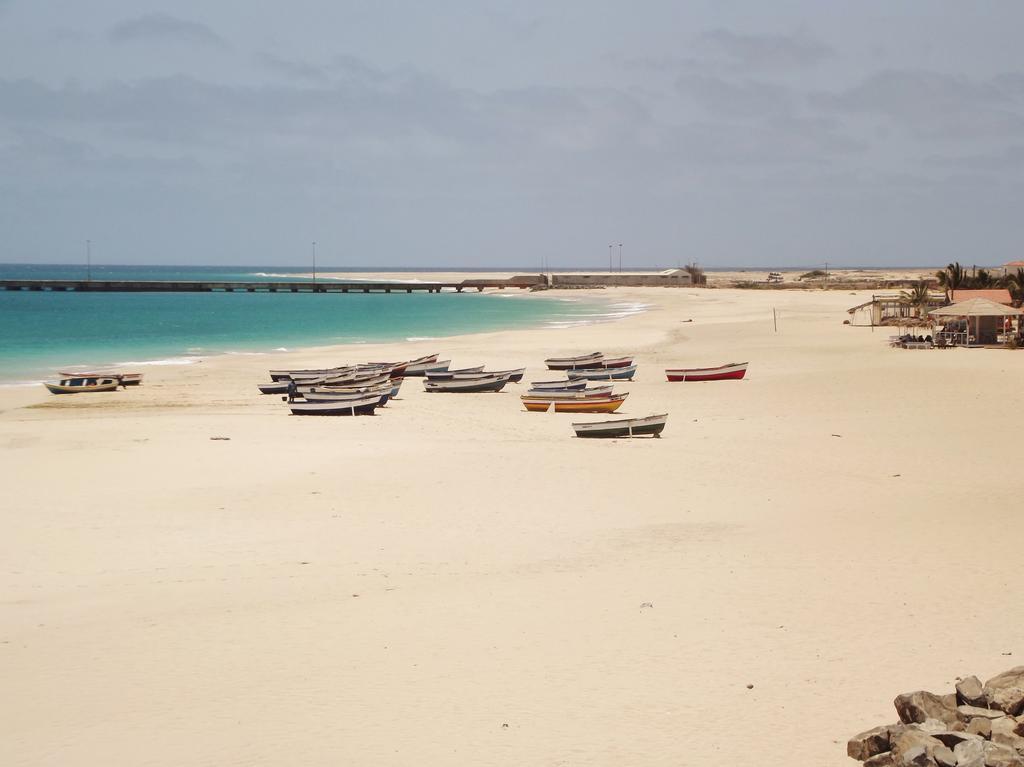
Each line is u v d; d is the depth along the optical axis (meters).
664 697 13.24
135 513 24.73
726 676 13.93
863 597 17.36
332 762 11.44
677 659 14.59
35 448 33.31
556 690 13.52
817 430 37.25
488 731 12.25
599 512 24.83
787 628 15.84
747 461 31.28
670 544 21.45
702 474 29.36
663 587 18.14
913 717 11.84
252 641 15.57
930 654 14.60
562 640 15.43
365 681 13.90
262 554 21.16
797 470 29.94
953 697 12.24
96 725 12.54
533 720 12.57
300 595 18.05
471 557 20.70
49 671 14.40
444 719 12.61
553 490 27.25
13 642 15.67
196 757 11.59
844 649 14.89
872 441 34.62
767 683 13.66
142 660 14.80
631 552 20.83
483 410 45.16
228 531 23.09
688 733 12.14
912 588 17.83
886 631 15.62
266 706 13.09
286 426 38.88
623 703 13.05
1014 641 15.05
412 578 19.11
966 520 23.06
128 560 20.73
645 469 30.00
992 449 32.62
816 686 13.53
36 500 26.09
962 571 18.81
